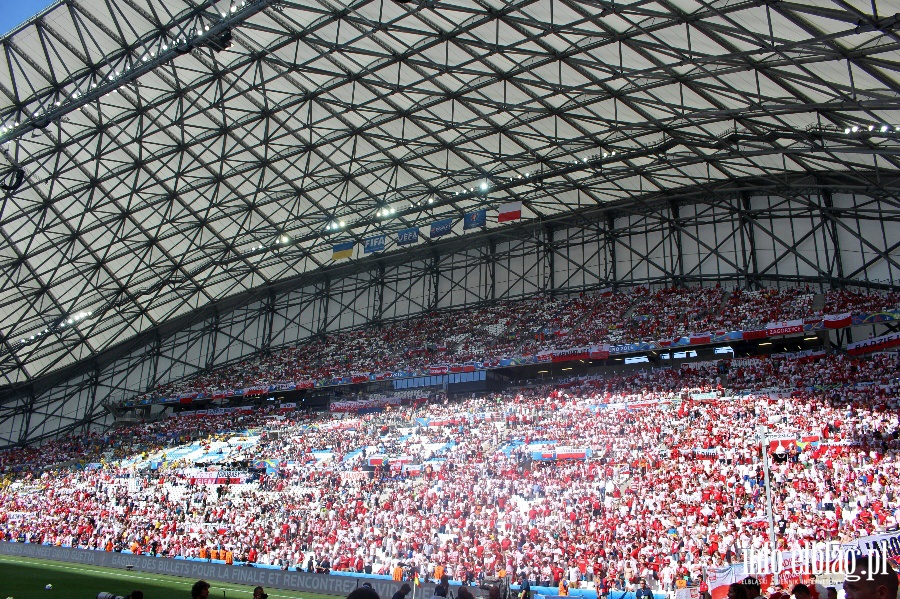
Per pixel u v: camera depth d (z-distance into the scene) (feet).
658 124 155.33
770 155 168.66
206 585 33.81
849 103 118.21
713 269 206.69
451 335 239.71
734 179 187.73
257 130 192.34
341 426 221.87
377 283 268.62
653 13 116.78
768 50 111.14
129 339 280.31
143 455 234.79
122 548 161.27
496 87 158.30
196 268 255.91
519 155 183.52
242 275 270.46
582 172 193.47
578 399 192.85
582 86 150.10
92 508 192.03
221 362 281.95
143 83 176.35
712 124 153.58
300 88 173.37
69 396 277.85
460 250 256.32
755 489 126.52
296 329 277.03
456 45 145.28
